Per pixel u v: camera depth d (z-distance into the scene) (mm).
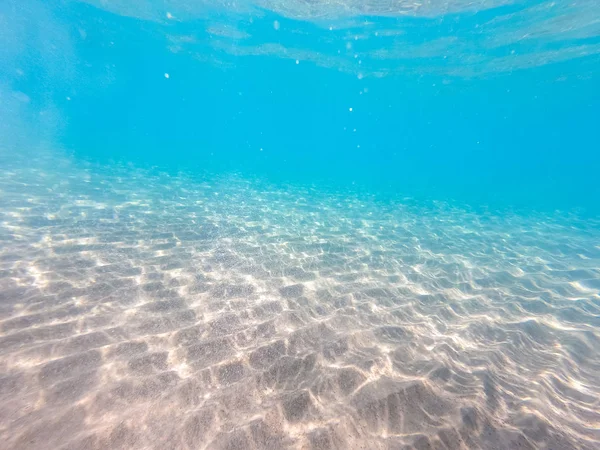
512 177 43219
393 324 4641
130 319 4121
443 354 3896
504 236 11000
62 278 4926
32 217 7555
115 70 63688
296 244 8203
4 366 3047
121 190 11883
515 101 52281
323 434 2635
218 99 112625
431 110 77062
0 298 4176
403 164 65062
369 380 3311
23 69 60719
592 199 23312
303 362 3566
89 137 30922
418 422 2787
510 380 3471
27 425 2475
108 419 2600
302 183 21938
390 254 8117
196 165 23922
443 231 11258
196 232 8219
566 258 8602
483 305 5543
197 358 3490
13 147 17406
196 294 5020
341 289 5762
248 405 2889
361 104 80688
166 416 2689
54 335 3594
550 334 4609
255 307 4789
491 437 2666
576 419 2951
